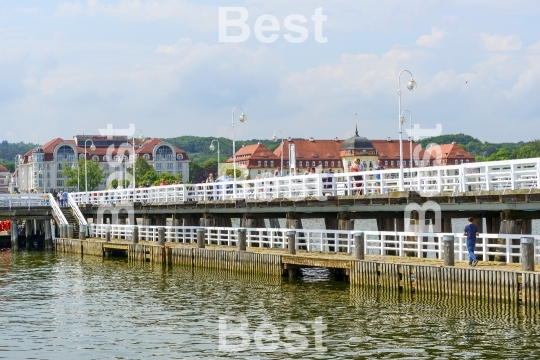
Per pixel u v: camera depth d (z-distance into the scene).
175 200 67.31
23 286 46.12
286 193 57.34
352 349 28.30
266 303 37.34
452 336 29.44
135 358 28.19
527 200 37.31
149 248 57.38
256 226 55.88
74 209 76.56
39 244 78.25
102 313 36.50
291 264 44.25
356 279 39.84
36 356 28.67
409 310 34.06
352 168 52.25
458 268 34.94
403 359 26.83
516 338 28.78
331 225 53.09
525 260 33.09
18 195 76.81
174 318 34.81
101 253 64.38
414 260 39.38
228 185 66.94
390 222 50.50
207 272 49.91
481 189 43.66
